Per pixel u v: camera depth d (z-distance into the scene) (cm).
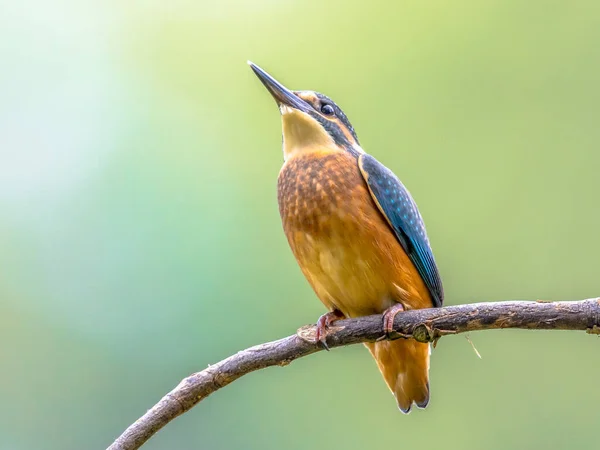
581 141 1344
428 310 759
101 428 1179
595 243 1299
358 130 1402
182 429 1228
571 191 1329
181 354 1205
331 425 1273
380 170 874
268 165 1379
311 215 848
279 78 1437
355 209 842
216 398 1260
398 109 1398
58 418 1190
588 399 1262
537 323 700
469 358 1308
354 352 1300
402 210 877
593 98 1350
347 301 866
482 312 727
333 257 848
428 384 906
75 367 1208
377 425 1281
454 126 1384
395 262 845
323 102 948
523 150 1357
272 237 1319
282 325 1253
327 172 856
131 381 1196
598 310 683
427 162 1375
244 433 1245
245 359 752
